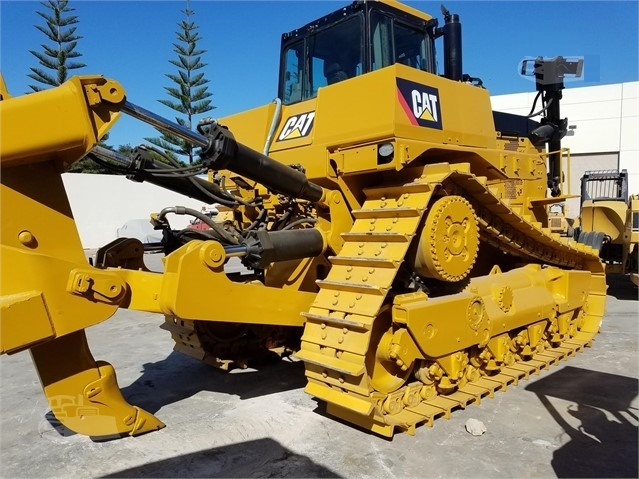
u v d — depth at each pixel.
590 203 10.16
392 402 3.59
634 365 5.12
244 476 3.02
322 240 3.95
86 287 2.83
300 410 3.96
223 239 3.92
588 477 2.98
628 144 21.58
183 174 3.40
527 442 3.42
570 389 4.43
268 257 3.56
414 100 3.86
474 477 2.98
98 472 3.10
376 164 3.74
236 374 4.88
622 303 8.47
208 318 3.30
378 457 3.21
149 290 3.20
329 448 3.34
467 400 3.98
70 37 28.06
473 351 4.30
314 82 5.21
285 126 4.68
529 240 5.16
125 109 2.93
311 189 3.90
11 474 3.10
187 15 27.53
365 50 4.62
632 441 3.44
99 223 22.59
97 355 5.63
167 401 4.21
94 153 3.29
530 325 5.02
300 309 3.84
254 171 3.50
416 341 3.59
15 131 2.59
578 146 22.48
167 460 3.22
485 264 5.38
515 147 5.96
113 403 3.38
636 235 8.98
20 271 2.68
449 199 3.82
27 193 2.79
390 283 3.34
